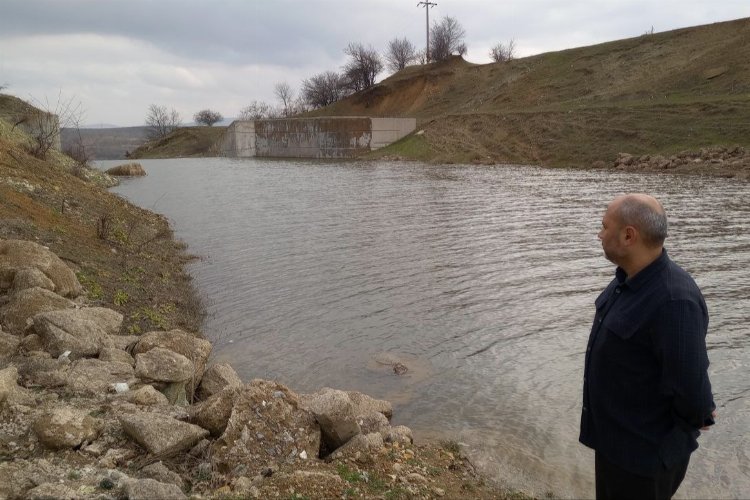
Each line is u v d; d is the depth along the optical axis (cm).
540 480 555
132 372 645
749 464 567
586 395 359
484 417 683
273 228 1925
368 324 1005
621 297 335
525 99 5831
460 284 1223
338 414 538
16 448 477
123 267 1234
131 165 4203
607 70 5641
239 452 482
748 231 1639
